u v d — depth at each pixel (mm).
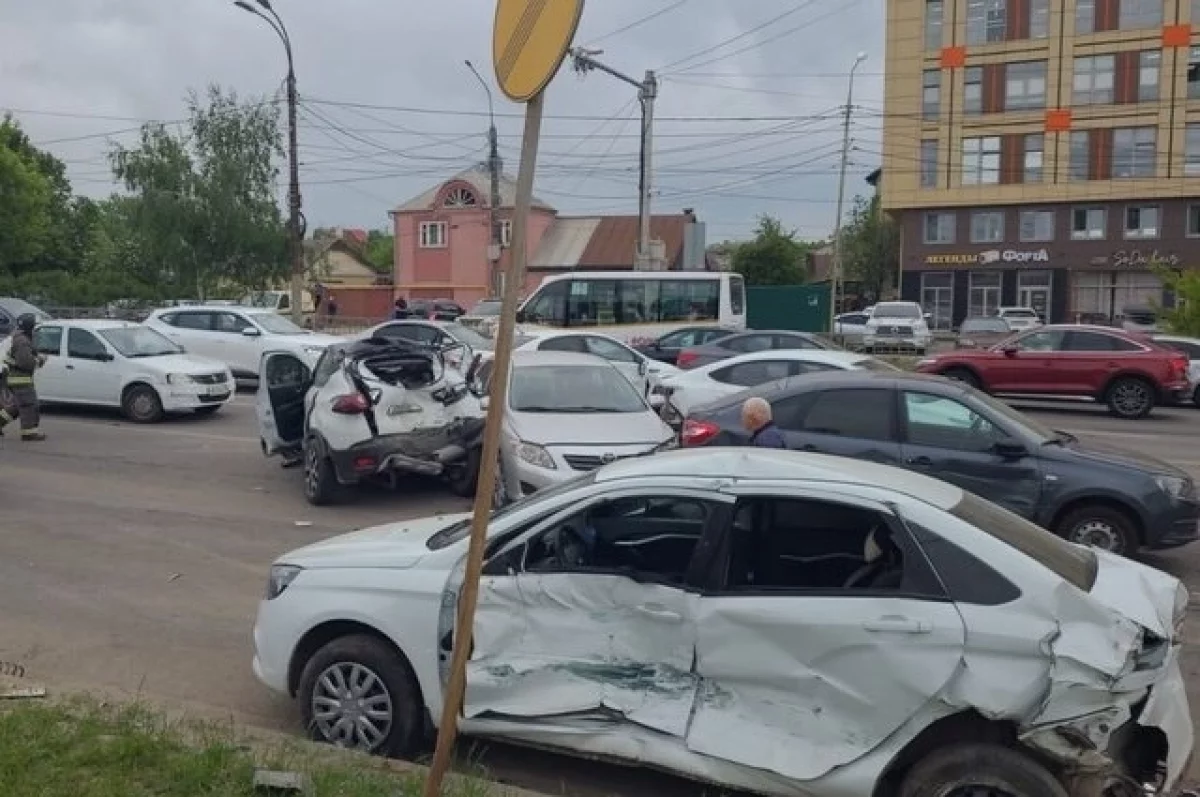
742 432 9273
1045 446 8547
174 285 39938
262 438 12836
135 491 11789
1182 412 21406
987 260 56250
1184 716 4113
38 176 48281
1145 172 53062
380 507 11078
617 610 4406
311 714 4973
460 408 11281
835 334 39094
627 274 28000
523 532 4621
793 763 4055
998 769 3820
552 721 4434
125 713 4891
